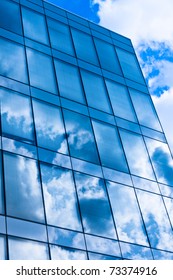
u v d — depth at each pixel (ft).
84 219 76.33
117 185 87.51
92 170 85.76
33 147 79.87
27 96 87.40
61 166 81.35
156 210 89.40
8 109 81.82
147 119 108.68
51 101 91.04
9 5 103.71
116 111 103.24
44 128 84.69
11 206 68.90
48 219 71.72
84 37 116.06
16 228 66.95
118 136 97.76
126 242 78.95
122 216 82.64
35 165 77.46
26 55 95.61
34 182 74.84
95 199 81.35
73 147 86.74
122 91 110.11
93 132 93.30
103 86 106.52
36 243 67.51
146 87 118.11
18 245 65.36
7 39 95.20
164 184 96.27
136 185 90.89
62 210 74.69
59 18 114.32
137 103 110.52
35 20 106.73
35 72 93.91
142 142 101.50
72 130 89.51
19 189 71.97
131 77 116.98
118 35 127.85
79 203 78.28
